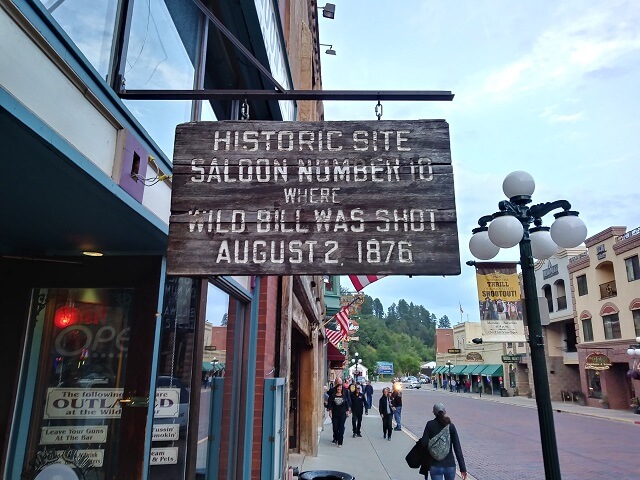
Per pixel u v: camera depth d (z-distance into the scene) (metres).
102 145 2.54
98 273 3.56
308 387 11.73
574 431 18.62
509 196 5.45
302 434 11.37
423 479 9.12
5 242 3.50
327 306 20.77
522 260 5.26
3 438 3.27
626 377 28.69
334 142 2.80
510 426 20.17
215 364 5.04
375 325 129.25
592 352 30.72
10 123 1.84
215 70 5.53
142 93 2.89
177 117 4.11
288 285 7.86
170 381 4.09
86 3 2.73
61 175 2.33
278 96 3.01
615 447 14.68
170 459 3.97
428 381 94.50
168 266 2.56
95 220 3.01
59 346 3.56
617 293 28.34
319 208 2.68
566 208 5.32
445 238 2.64
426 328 168.62
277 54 6.40
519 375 43.59
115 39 3.00
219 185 2.70
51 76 2.11
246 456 5.93
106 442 3.43
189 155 2.74
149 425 3.34
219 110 5.52
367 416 23.70
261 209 2.67
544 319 5.03
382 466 10.34
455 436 6.99
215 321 5.03
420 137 2.81
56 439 3.41
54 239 3.42
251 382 6.18
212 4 5.00
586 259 31.70
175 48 4.11
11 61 1.86
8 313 3.47
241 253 2.60
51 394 3.47
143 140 3.00
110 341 3.58
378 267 2.59
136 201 2.82
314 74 15.53
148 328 3.47
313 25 15.45
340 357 28.33
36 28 1.98
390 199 2.70
